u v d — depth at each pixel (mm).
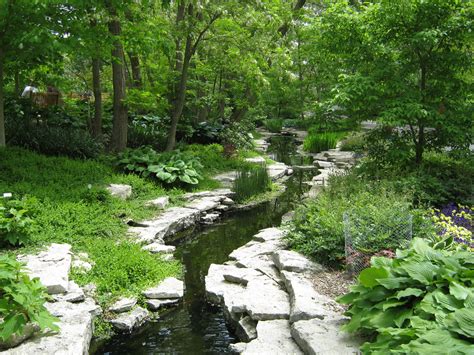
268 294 4621
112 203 7445
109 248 5801
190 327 4535
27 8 6930
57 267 4844
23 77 11055
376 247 4883
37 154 9156
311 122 25828
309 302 4113
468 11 7527
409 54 8094
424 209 6270
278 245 6055
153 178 9531
